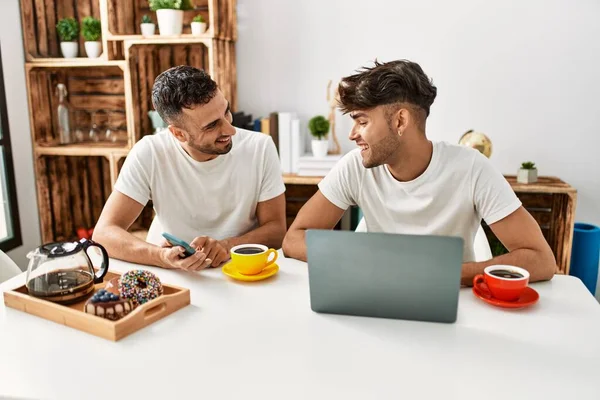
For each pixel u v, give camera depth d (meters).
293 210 2.90
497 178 1.52
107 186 3.26
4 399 0.91
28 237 3.02
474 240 1.72
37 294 1.23
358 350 1.06
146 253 1.53
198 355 1.04
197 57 3.02
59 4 3.04
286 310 1.23
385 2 2.81
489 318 1.19
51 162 3.07
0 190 2.86
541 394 0.91
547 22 2.69
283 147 2.81
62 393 0.92
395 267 1.14
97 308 1.14
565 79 2.73
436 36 2.79
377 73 1.40
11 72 2.84
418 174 1.56
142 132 2.94
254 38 2.96
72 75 3.14
